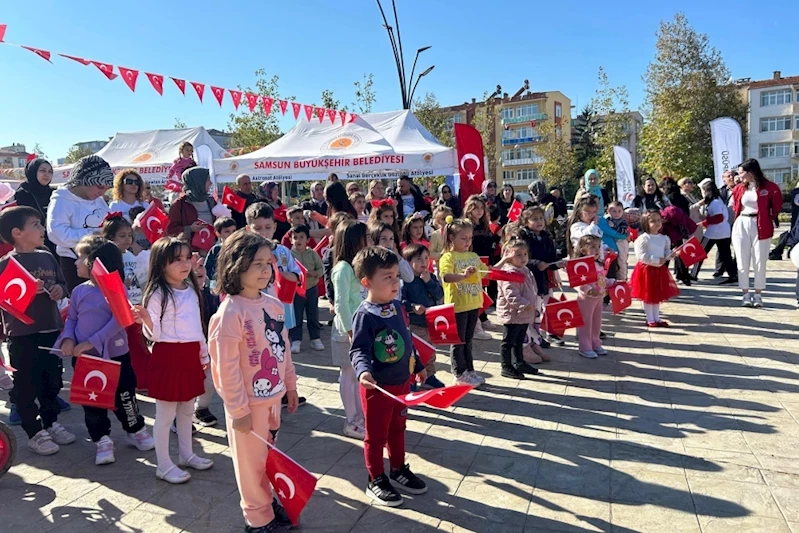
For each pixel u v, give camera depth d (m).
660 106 32.06
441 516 3.22
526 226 6.40
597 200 7.05
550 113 67.50
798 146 52.97
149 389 3.65
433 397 2.75
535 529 3.08
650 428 4.34
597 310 6.22
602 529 3.06
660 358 6.11
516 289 5.50
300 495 2.65
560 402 4.93
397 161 10.80
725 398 4.91
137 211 6.00
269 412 3.01
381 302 3.41
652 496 3.37
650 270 7.36
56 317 4.19
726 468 3.68
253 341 2.89
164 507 3.37
